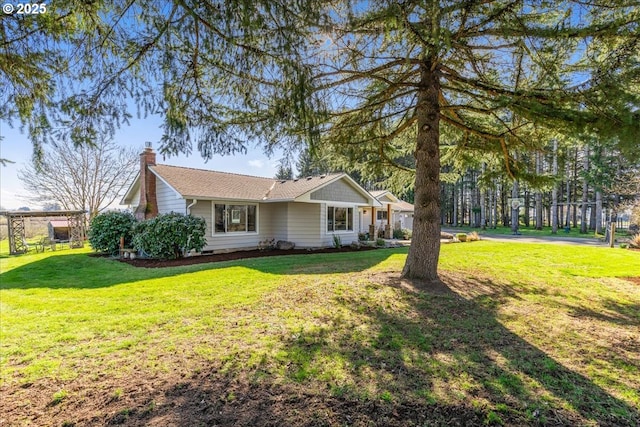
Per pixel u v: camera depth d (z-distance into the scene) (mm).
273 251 12734
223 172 15094
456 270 7371
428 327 4035
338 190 14789
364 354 3287
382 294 5215
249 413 2352
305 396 2555
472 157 7402
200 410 2387
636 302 5309
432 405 2449
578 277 7133
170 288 6102
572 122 4086
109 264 9672
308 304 4871
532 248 11781
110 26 2654
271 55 2707
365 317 4340
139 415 2330
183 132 3199
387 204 20609
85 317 4488
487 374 2918
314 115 3049
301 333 3807
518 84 5121
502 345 3562
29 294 5875
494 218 32000
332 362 3107
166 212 12406
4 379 2840
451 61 5422
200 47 2760
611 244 13273
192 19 2438
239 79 3211
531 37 3713
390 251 12352
